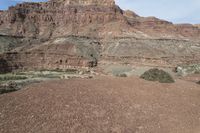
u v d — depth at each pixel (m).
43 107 10.48
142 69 63.97
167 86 18.72
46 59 73.88
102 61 76.31
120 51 78.69
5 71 64.25
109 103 12.27
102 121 10.20
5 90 20.39
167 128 11.07
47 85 14.33
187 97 16.45
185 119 12.59
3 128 8.48
